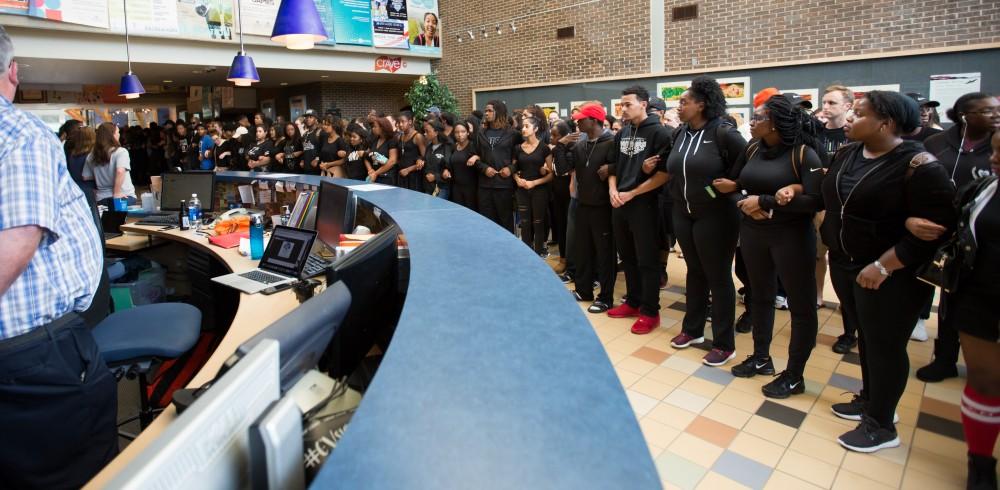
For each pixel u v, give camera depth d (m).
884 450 2.25
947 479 2.07
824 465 2.18
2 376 1.36
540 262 1.27
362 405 0.61
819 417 2.53
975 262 1.86
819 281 3.99
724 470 2.17
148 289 4.05
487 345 0.77
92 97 13.95
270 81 11.48
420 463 0.51
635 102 3.37
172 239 4.00
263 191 4.34
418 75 10.96
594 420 0.59
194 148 10.35
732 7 7.28
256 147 7.51
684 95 3.00
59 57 7.10
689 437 2.40
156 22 7.62
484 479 0.49
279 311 2.11
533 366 0.71
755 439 2.37
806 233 2.60
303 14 3.82
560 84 9.10
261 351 0.74
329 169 6.41
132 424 2.67
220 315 3.70
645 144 3.39
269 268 2.69
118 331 2.12
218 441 0.60
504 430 0.57
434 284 1.08
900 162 2.05
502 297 0.99
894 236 2.14
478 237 1.59
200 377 1.47
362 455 0.52
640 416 2.58
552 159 4.98
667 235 4.50
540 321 0.87
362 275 1.38
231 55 8.53
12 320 1.35
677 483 2.10
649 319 3.59
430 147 5.70
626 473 0.50
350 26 9.52
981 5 5.64
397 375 0.68
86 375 1.51
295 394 0.90
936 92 5.99
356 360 1.41
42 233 1.32
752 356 2.98
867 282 2.12
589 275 4.21
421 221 1.92
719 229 2.97
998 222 1.78
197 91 15.35
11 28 6.69
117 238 4.07
